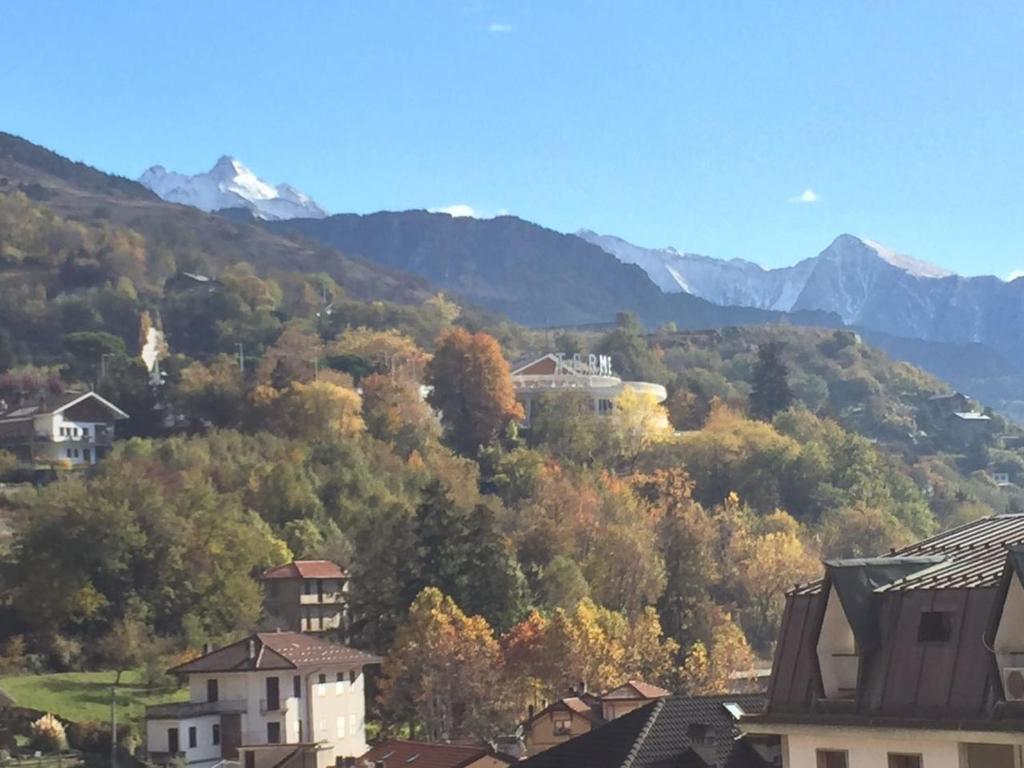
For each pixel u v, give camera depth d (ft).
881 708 128.88
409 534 539.29
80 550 544.21
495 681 459.73
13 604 542.57
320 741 411.13
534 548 652.48
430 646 462.60
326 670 449.48
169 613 548.31
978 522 162.30
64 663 520.42
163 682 496.23
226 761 416.05
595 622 496.23
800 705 135.95
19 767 410.52
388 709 467.11
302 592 565.53
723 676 510.17
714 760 179.73
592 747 187.11
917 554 147.02
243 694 435.12
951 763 125.49
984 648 124.16
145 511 562.25
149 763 422.41
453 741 391.65
